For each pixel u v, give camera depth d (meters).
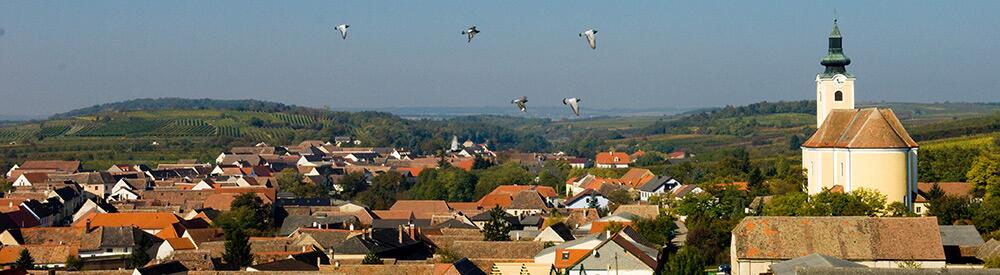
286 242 171.50
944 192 164.12
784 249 126.44
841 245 126.19
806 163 166.50
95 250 183.38
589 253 135.50
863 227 127.56
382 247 159.00
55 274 135.25
